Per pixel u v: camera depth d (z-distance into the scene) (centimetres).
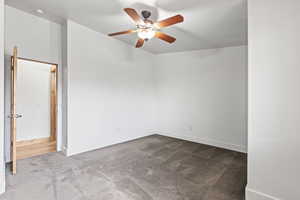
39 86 458
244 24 290
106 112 409
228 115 396
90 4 277
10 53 306
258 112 196
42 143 425
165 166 300
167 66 504
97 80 388
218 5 241
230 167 297
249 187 204
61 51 365
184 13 268
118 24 344
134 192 221
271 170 190
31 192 218
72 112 349
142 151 377
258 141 197
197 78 444
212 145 421
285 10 176
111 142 422
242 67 372
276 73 184
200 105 441
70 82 344
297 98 173
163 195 215
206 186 237
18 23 312
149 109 522
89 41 371
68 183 240
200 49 432
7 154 313
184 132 475
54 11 308
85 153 360
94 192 220
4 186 217
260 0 190
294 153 176
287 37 176
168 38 273
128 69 456
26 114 441
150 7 261
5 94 307
